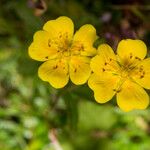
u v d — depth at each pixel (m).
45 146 0.23
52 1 0.22
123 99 0.15
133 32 0.19
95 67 0.15
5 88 0.24
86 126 0.23
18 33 0.23
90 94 0.18
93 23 0.21
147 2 0.22
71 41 0.16
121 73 0.15
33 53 0.16
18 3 0.21
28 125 0.24
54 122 0.23
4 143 0.23
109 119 0.23
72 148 0.23
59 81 0.16
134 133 0.23
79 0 0.23
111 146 0.23
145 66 0.15
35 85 0.23
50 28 0.16
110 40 0.18
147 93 0.16
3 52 0.24
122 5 0.22
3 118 0.24
